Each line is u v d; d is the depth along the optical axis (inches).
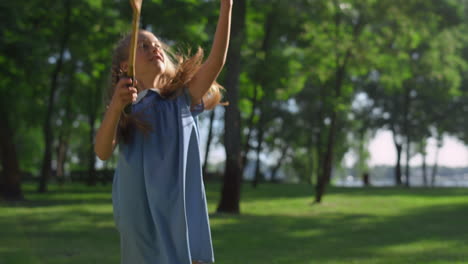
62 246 330.3
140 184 98.7
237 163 624.4
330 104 792.3
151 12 723.4
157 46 102.8
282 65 805.9
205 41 657.6
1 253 279.6
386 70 821.9
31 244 318.7
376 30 779.4
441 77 834.8
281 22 778.2
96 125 1621.6
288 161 2114.9
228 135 621.3
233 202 622.8
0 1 679.1
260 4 719.7
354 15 726.5
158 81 102.0
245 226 479.5
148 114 98.0
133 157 98.4
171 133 98.3
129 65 87.3
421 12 742.5
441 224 513.0
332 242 379.9
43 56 772.6
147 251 99.7
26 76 752.3
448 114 1699.1
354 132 1903.3
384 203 818.8
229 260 295.4
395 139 1772.9
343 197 964.6
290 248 347.9
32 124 1103.6
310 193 1079.0
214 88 110.0
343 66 776.9
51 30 833.5
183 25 714.2
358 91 1657.2
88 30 815.7
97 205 699.4
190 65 102.3
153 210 97.3
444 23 780.0
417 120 1749.5
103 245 345.1
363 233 436.8
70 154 1988.2
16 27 692.7
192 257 98.3
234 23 608.7
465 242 380.5
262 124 1289.4
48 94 1010.7
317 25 730.8
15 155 793.6
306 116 1651.1
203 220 99.7
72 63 941.2
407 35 748.0
